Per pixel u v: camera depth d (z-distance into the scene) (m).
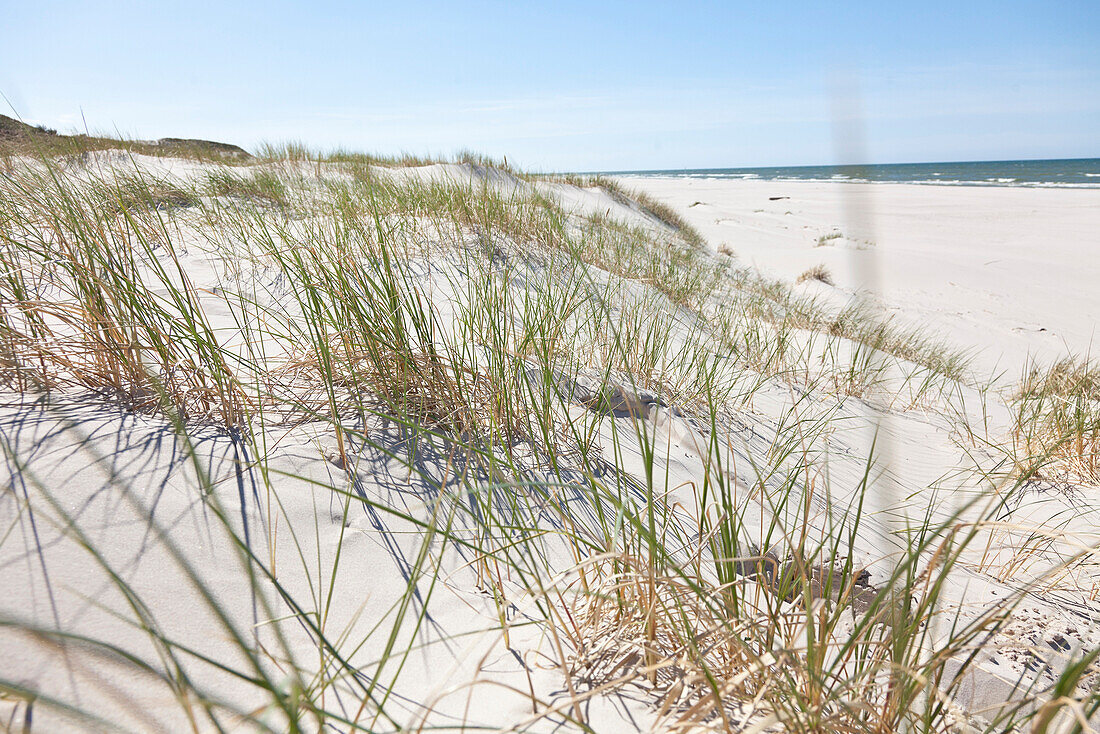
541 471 2.13
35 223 3.28
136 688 1.10
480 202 5.82
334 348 2.40
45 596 1.23
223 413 1.98
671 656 1.33
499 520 1.84
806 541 2.08
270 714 1.12
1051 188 39.34
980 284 12.27
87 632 1.18
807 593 1.33
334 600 1.44
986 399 5.24
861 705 1.18
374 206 4.42
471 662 1.35
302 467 1.82
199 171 7.07
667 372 3.59
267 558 1.50
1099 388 4.88
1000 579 2.15
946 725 1.26
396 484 1.88
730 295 7.50
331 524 1.66
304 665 1.26
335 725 1.13
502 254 4.94
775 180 65.88
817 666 1.24
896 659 1.23
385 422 2.16
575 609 1.50
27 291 2.43
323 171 9.13
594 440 2.51
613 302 4.73
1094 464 3.16
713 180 66.06
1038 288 12.26
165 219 4.94
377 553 1.61
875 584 1.87
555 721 1.19
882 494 2.58
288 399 2.20
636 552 1.59
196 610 1.31
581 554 1.76
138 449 1.72
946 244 16.98
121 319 2.17
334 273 2.80
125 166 6.82
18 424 1.73
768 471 2.70
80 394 1.98
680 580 1.60
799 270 12.89
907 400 4.66
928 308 10.30
